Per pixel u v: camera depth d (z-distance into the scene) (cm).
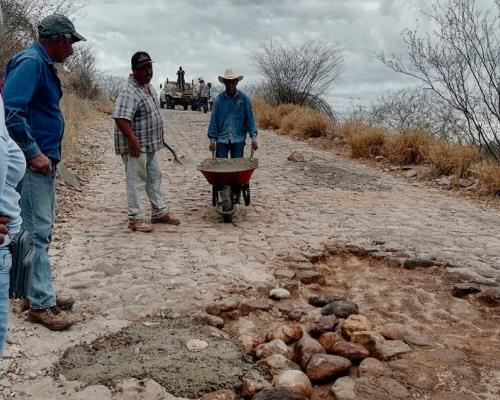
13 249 246
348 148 1377
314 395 338
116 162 1184
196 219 745
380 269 570
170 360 355
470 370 357
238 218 756
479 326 439
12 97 352
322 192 937
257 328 422
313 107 2228
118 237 644
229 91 784
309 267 555
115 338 388
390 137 1276
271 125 1970
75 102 1980
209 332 403
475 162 1058
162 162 1203
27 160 361
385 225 721
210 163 750
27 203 376
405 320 445
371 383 338
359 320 418
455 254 598
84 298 459
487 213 818
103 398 316
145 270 531
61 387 326
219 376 339
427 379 345
